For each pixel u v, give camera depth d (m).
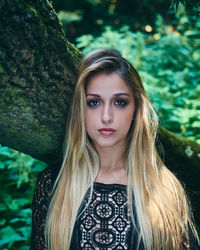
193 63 4.09
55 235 1.69
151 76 3.51
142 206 1.67
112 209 1.64
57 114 1.59
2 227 2.46
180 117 3.02
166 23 5.25
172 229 1.69
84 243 1.62
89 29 6.04
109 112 1.54
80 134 1.66
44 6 1.35
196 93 3.39
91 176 1.68
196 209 2.01
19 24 1.25
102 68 1.53
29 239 2.34
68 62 1.54
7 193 2.58
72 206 1.67
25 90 1.39
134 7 6.11
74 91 1.59
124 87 1.55
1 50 1.25
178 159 1.95
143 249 1.64
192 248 1.72
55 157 1.79
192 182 1.97
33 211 1.76
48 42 1.39
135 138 1.71
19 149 1.68
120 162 1.74
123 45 4.07
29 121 1.50
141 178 1.71
